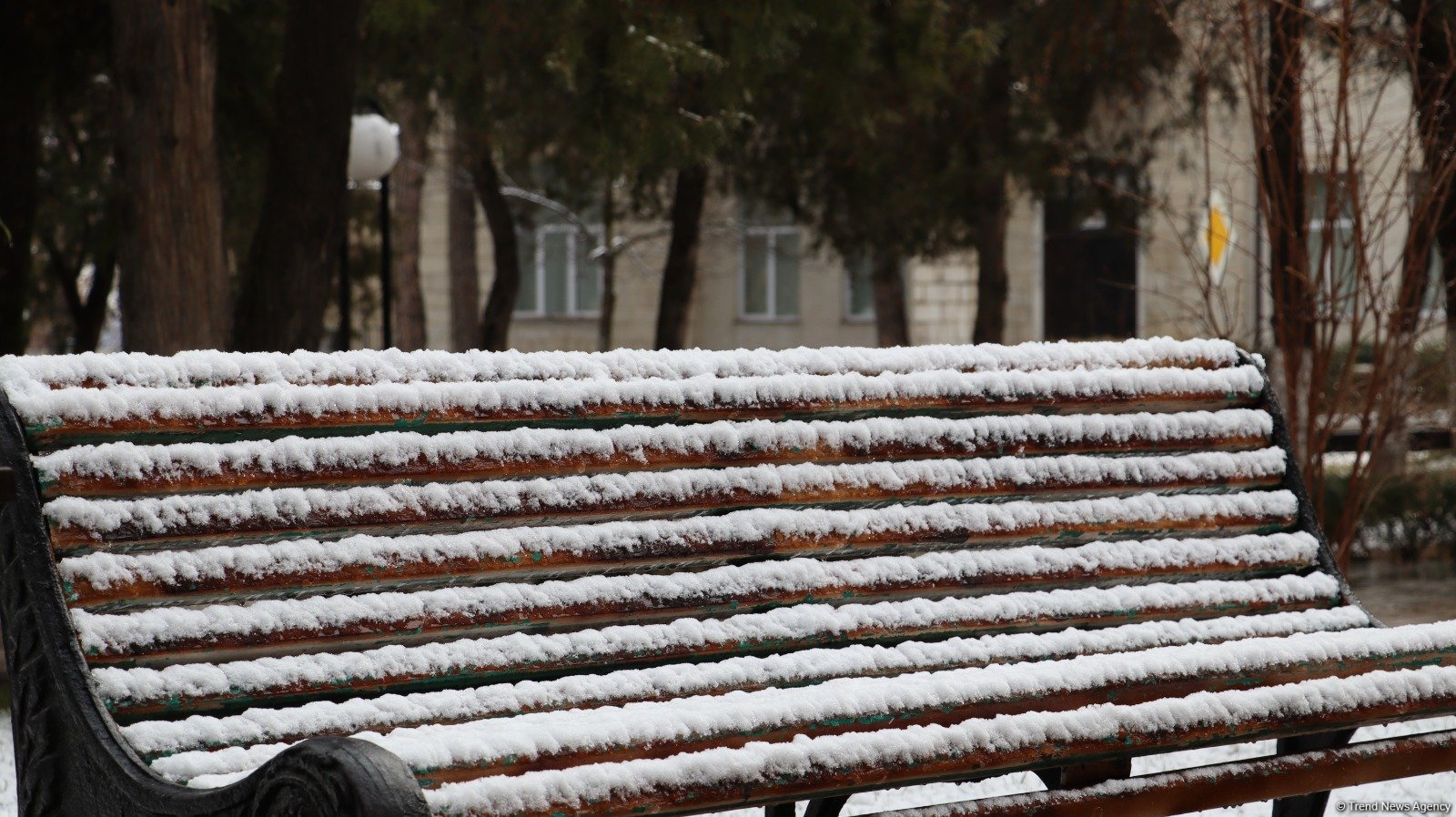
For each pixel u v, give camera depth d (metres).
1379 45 13.57
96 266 24.98
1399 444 16.98
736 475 4.88
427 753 3.35
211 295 13.84
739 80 19.09
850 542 5.02
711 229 49.12
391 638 4.19
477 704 4.17
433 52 22.27
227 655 3.97
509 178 42.19
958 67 24.64
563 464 4.59
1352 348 11.48
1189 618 5.56
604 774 3.46
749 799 3.67
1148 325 47.81
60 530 3.82
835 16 21.14
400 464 4.32
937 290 51.47
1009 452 5.44
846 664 4.76
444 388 4.47
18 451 3.80
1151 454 5.80
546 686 4.30
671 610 4.63
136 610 3.92
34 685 3.71
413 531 4.38
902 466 5.18
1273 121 11.78
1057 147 27.14
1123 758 4.79
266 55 21.42
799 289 56.28
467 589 4.34
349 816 2.86
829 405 5.14
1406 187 12.04
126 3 13.57
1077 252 49.78
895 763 3.90
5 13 17.70
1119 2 24.84
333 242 15.52
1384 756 4.83
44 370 3.98
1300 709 4.61
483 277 57.59
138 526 3.92
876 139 27.05
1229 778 4.56
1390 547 20.14
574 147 23.67
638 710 4.03
